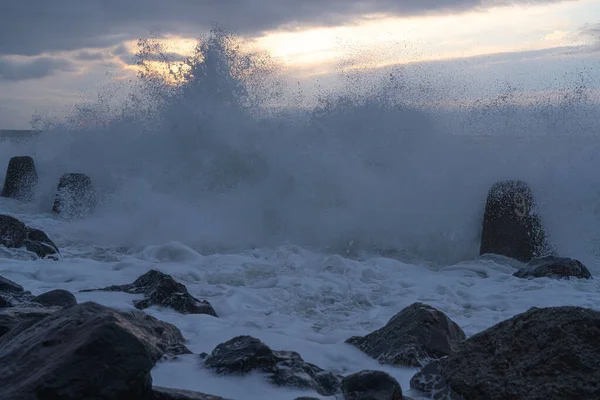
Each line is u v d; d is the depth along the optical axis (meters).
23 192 16.05
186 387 3.59
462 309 6.82
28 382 2.60
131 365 2.67
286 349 4.75
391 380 3.41
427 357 4.56
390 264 9.45
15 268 7.93
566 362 3.29
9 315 4.22
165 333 4.57
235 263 9.28
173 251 9.54
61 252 9.87
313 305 6.91
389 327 4.93
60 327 2.95
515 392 3.26
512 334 3.53
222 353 3.95
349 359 4.63
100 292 6.43
